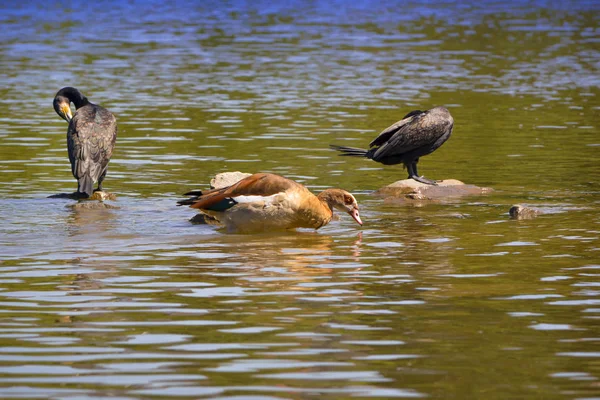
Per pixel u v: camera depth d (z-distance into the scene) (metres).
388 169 20.42
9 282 11.40
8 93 31.34
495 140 23.67
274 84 33.94
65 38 49.75
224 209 14.27
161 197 17.17
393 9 70.00
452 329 9.70
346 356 8.90
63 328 9.67
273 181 14.24
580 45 47.47
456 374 8.48
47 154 21.48
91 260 12.52
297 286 11.27
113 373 8.46
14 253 12.86
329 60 41.22
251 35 51.66
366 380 8.33
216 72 37.25
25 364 8.68
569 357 8.90
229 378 8.35
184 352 8.98
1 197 16.97
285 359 8.81
